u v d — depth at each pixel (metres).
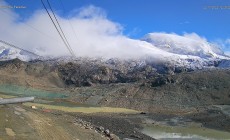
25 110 85.56
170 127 166.12
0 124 63.03
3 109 74.88
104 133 87.94
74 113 169.00
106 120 136.50
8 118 68.62
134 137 101.06
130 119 180.50
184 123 187.00
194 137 133.50
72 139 69.69
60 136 68.56
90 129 86.94
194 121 197.12
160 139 119.12
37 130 67.12
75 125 87.19
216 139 131.50
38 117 81.06
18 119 70.81
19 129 63.91
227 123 183.75
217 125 179.50
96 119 134.12
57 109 188.62
